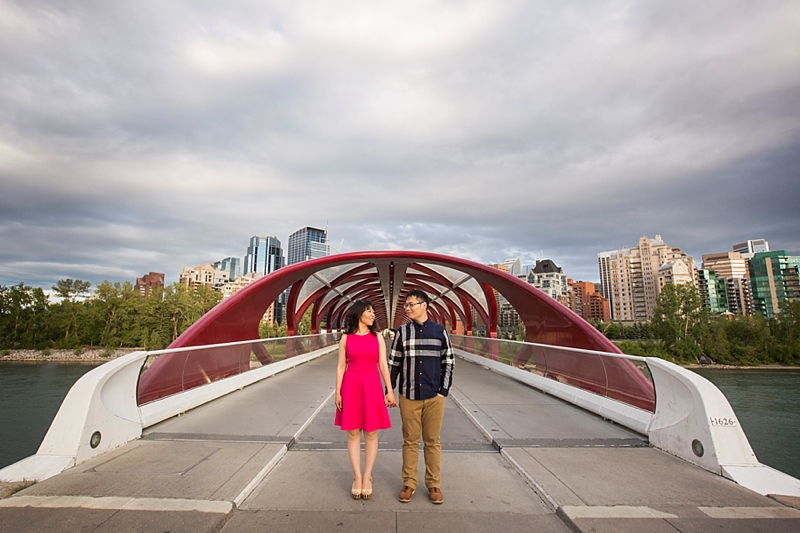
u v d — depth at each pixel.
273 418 6.42
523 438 5.21
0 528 2.82
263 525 3.00
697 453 4.24
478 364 16.62
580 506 3.24
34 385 42.50
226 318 11.02
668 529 2.91
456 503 3.40
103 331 73.44
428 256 13.84
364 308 3.68
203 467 4.08
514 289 12.70
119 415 4.88
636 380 5.69
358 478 3.49
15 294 72.50
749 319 70.00
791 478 3.76
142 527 2.86
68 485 3.60
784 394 41.94
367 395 3.51
